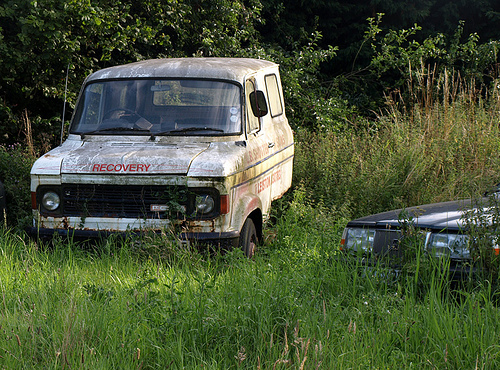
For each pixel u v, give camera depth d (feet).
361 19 89.15
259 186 31.55
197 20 62.85
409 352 17.13
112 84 31.68
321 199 36.78
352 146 45.24
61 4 45.42
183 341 17.65
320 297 21.01
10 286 22.33
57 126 53.72
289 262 25.32
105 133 30.14
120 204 26.94
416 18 85.40
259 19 69.10
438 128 48.88
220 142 29.27
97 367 15.72
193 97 30.71
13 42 47.14
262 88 34.91
